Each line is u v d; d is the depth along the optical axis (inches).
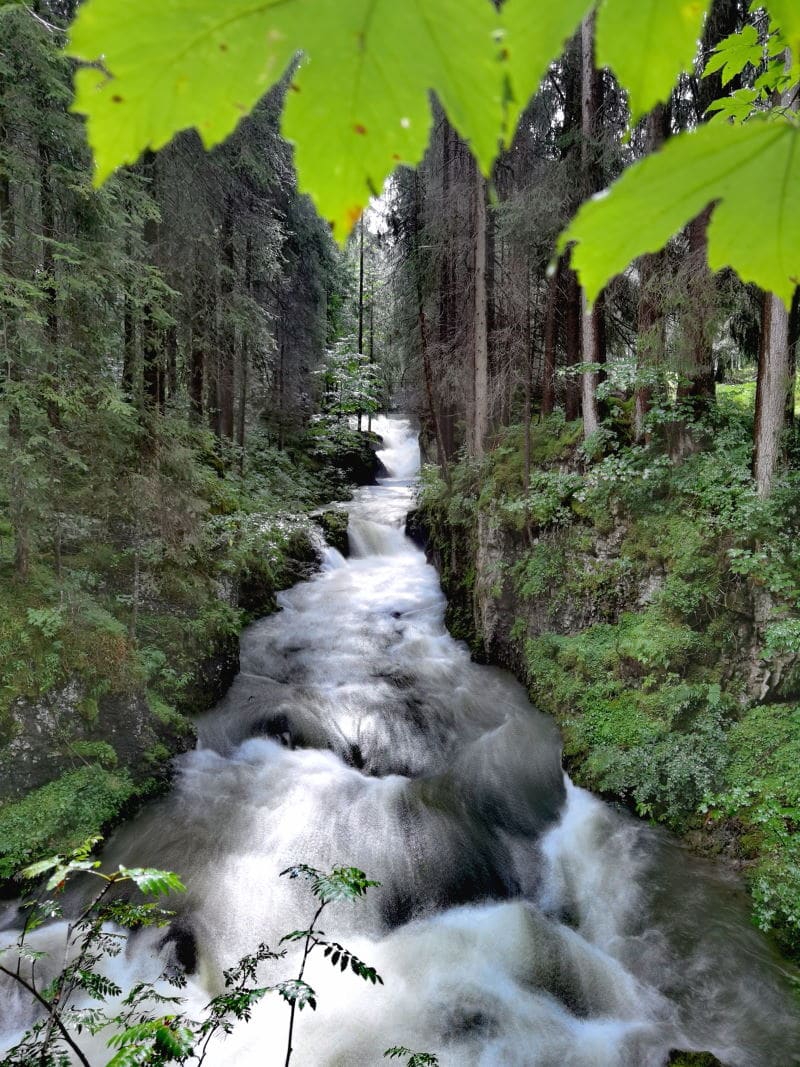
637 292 358.3
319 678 355.9
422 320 480.4
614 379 306.3
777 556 238.8
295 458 717.3
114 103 14.9
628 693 271.4
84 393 262.1
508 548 358.6
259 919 199.3
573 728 276.4
